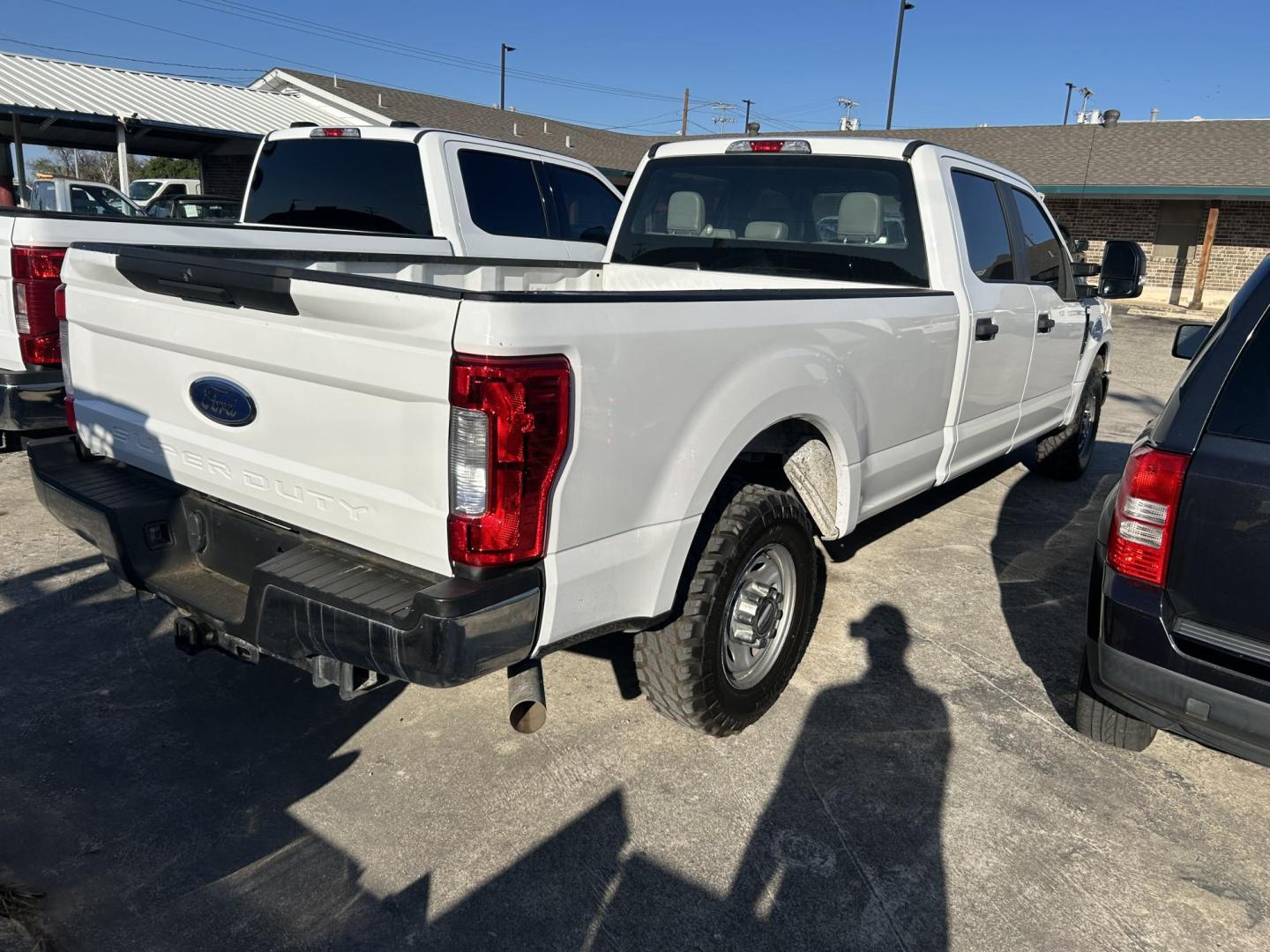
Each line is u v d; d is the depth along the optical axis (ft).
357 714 11.16
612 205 25.21
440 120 81.00
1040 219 17.78
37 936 7.75
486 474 7.20
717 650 10.03
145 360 9.63
